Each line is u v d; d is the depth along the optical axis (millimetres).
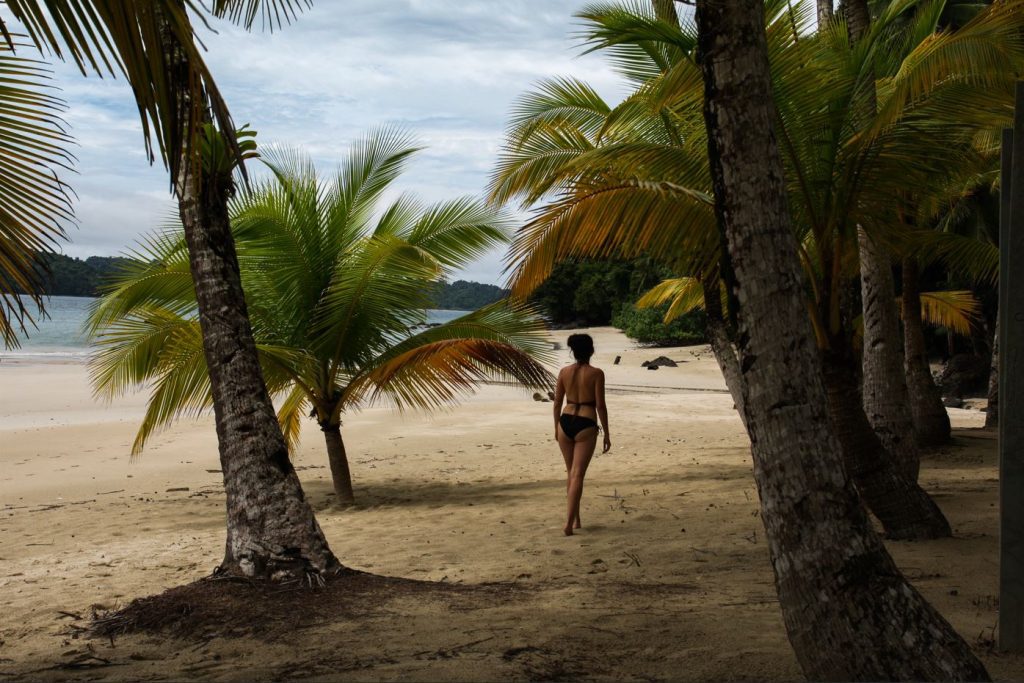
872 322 8828
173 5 3061
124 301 10094
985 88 6254
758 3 3193
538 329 11188
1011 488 3762
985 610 4449
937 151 6637
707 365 41500
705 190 6883
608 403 25031
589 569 6117
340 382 11344
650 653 3814
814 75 6293
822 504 2961
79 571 6953
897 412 8609
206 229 5996
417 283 10977
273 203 10352
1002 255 3807
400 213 11375
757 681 3354
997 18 5926
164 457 15391
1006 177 3789
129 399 27109
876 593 2887
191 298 10578
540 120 10461
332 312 10609
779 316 3059
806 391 3029
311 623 4539
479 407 24328
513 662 3686
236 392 5750
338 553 7359
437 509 9727
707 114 3240
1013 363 3764
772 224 3102
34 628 5012
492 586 5586
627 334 58688
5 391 28719
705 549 6570
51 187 4828
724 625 4270
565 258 7254
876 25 6926
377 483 12484
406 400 10859
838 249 6684
